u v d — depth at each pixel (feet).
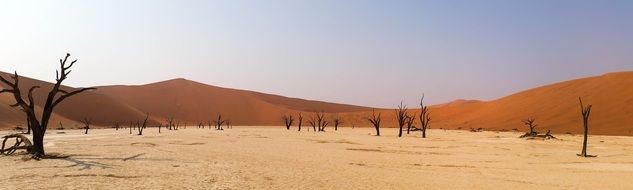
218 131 290.97
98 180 52.06
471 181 60.08
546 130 333.62
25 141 82.53
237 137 186.09
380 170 70.90
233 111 592.19
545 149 133.18
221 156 87.71
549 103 395.14
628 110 327.88
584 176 68.69
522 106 420.36
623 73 395.55
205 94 614.34
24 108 79.71
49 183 49.29
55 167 63.72
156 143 132.36
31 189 45.39
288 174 61.31
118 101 488.02
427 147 133.69
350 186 52.47
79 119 417.08
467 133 295.28
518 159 97.04
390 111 591.78
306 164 76.54
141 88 607.78
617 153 119.44
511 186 56.24
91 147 110.63
